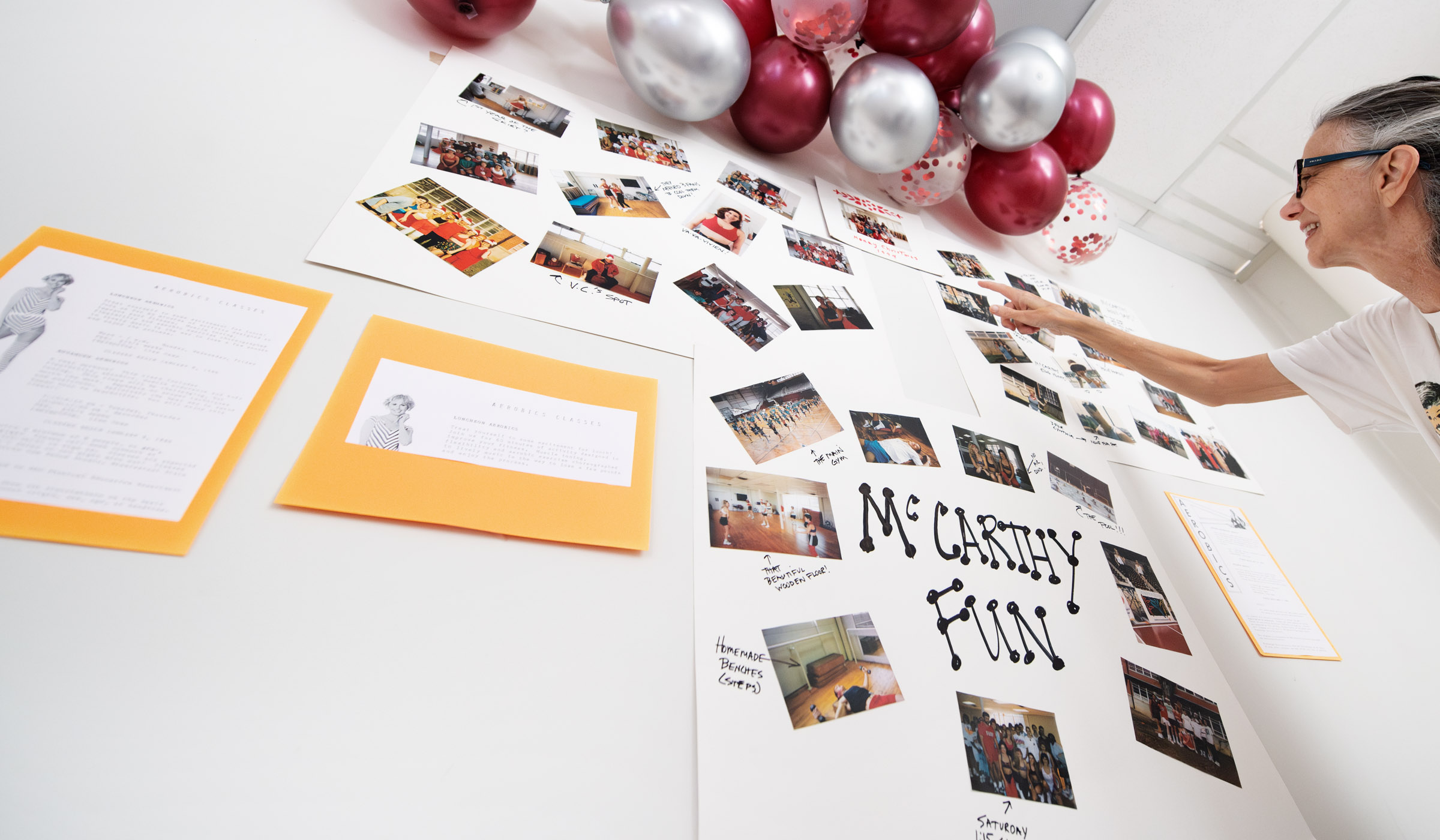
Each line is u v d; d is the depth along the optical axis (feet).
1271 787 2.70
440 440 1.99
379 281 2.30
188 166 2.26
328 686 1.52
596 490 2.11
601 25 4.39
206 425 1.74
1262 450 4.76
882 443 2.88
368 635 1.62
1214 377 3.59
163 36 2.60
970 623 2.47
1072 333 3.94
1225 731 2.79
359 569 1.70
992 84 3.88
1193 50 5.69
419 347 2.18
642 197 3.31
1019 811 2.08
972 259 4.71
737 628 2.03
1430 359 2.75
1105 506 3.45
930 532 2.66
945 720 2.15
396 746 1.50
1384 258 2.59
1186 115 6.03
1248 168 6.24
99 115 2.24
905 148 3.80
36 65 2.26
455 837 1.44
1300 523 4.29
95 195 2.03
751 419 2.64
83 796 1.24
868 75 3.71
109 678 1.37
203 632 1.48
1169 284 6.30
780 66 3.78
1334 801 2.86
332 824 1.37
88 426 1.61
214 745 1.37
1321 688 3.29
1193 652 3.03
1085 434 3.84
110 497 1.55
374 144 2.73
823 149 4.92
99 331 1.76
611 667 1.81
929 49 4.01
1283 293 6.68
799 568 2.27
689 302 2.94
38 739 1.26
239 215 2.22
